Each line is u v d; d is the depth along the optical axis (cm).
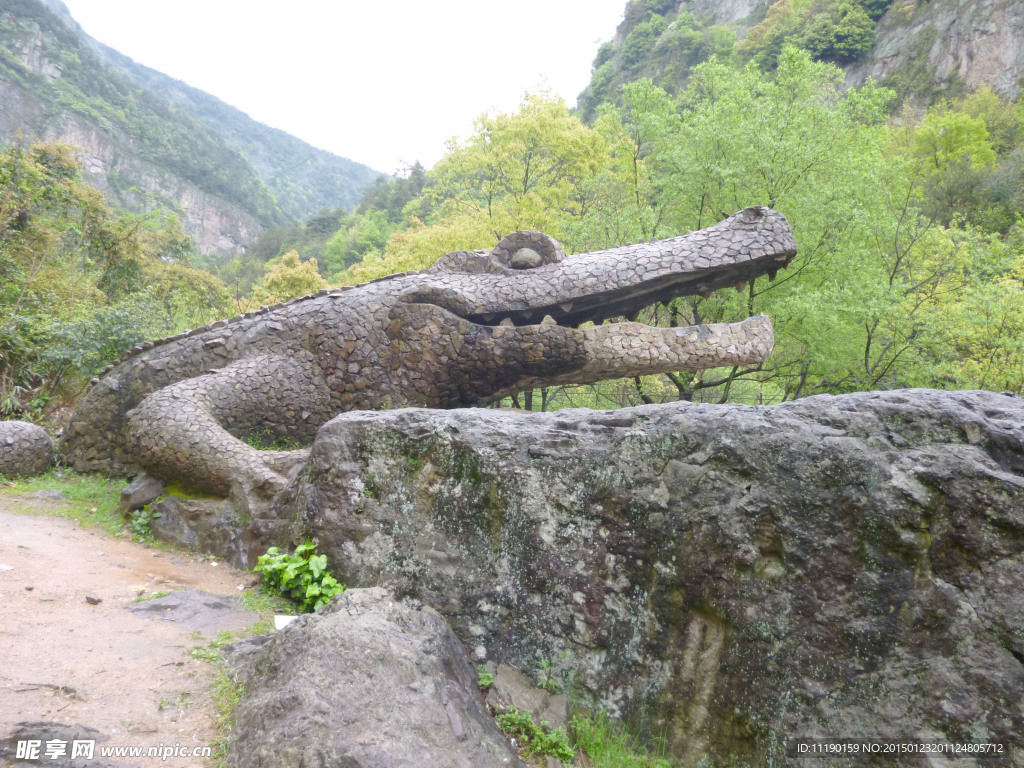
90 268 1491
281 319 591
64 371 887
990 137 3134
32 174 1276
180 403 532
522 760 297
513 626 360
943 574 279
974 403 316
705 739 307
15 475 589
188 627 359
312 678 267
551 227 1369
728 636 309
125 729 262
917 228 1069
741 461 317
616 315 572
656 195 1227
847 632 285
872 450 299
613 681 337
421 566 380
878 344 1035
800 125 992
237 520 474
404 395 563
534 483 367
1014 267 1148
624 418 366
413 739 255
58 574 400
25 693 271
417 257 1354
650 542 338
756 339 524
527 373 556
